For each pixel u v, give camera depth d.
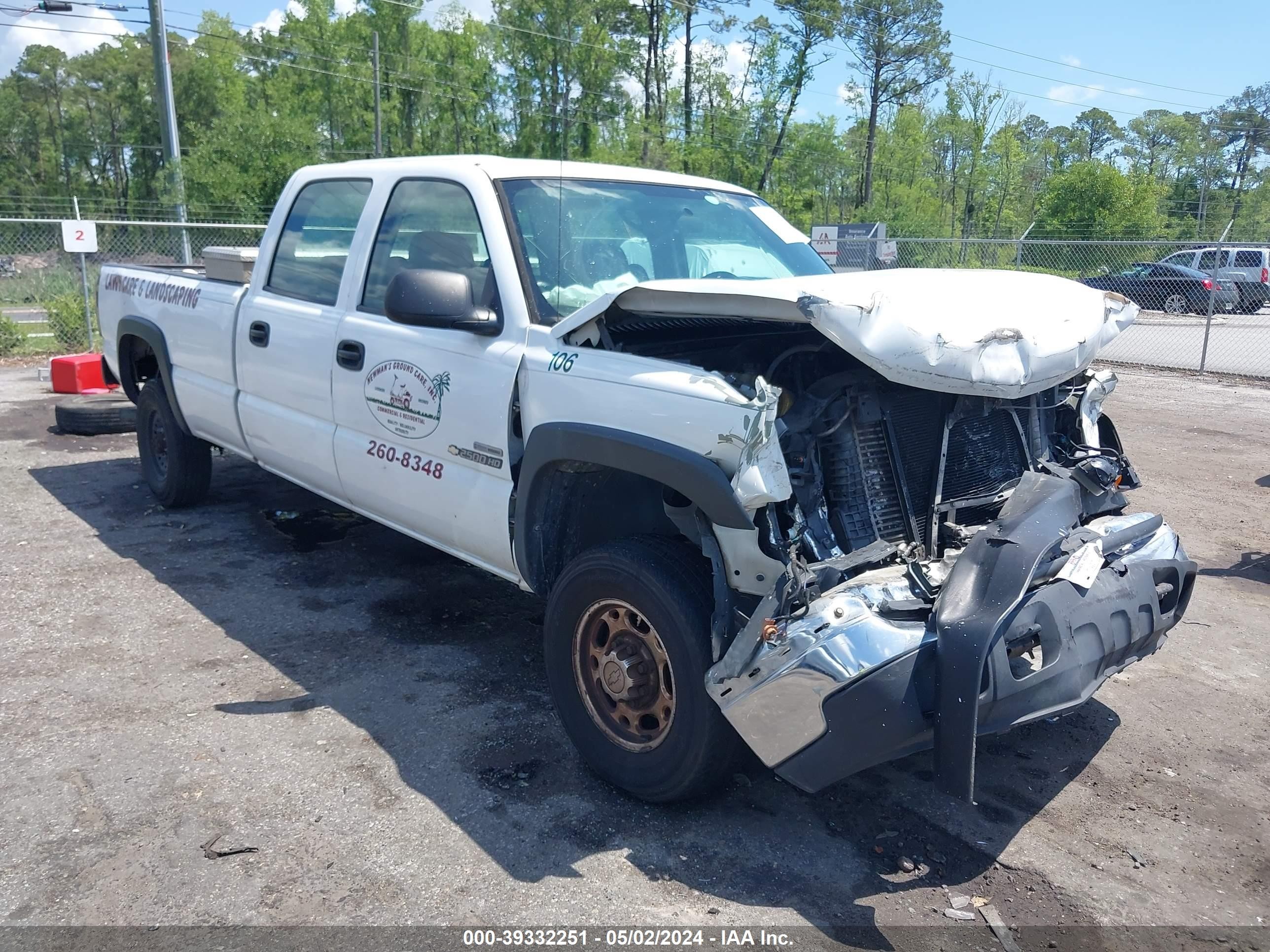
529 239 3.79
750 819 3.17
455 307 3.53
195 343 5.62
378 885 2.79
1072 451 3.70
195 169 43.81
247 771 3.37
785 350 3.38
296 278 4.93
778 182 55.97
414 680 4.09
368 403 4.25
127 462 7.65
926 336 2.80
